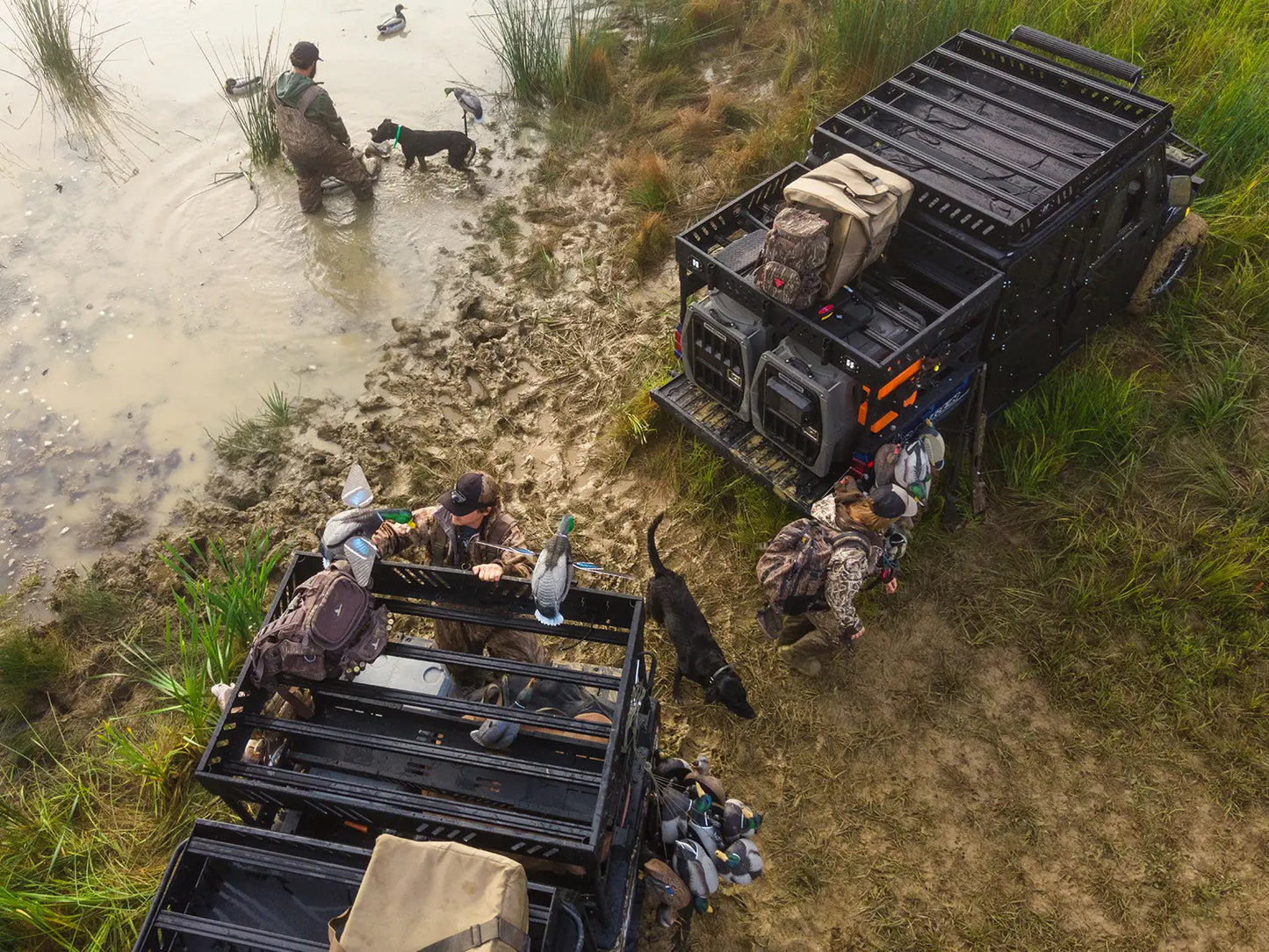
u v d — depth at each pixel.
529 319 7.74
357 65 10.29
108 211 8.88
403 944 2.53
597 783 3.36
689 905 4.22
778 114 8.98
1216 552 5.80
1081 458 6.35
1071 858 4.90
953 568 5.98
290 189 9.02
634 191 8.50
